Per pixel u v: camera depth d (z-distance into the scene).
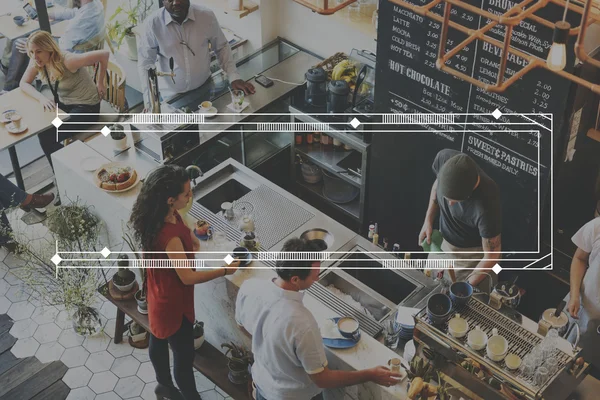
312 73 5.16
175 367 3.96
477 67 4.06
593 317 3.92
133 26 6.13
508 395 3.01
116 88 5.89
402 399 3.23
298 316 3.13
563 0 2.00
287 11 5.75
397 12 4.28
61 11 6.16
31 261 4.78
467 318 3.17
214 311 4.16
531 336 3.08
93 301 4.59
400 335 3.60
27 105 5.54
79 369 4.55
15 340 4.72
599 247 3.77
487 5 3.82
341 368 3.44
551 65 1.94
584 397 3.17
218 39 5.44
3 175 5.83
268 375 3.34
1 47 6.55
